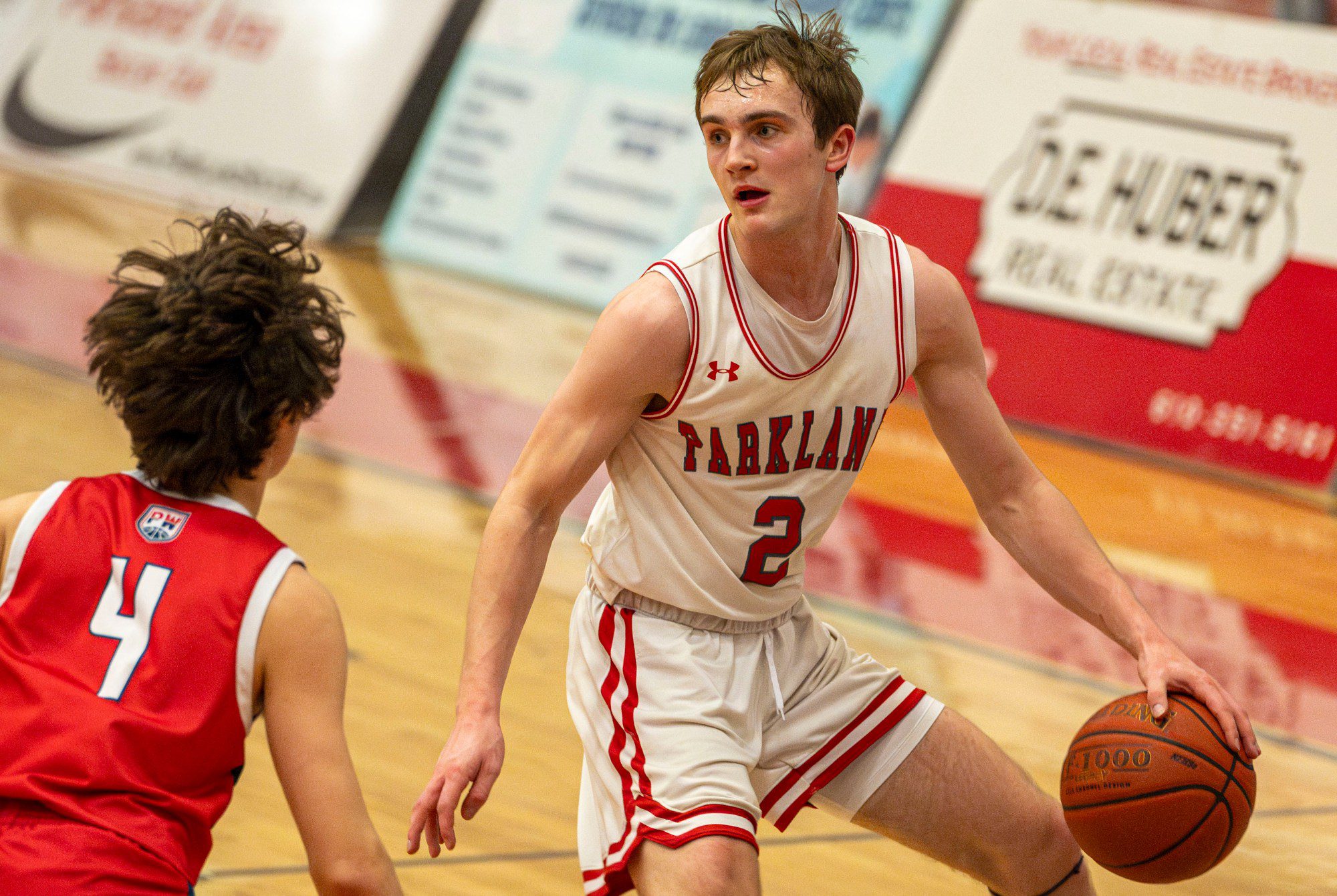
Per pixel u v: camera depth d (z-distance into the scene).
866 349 6.15
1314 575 16.03
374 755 9.77
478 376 20.98
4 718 4.72
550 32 28.16
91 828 4.54
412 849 5.50
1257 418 20.02
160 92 30.88
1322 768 11.09
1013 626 13.63
